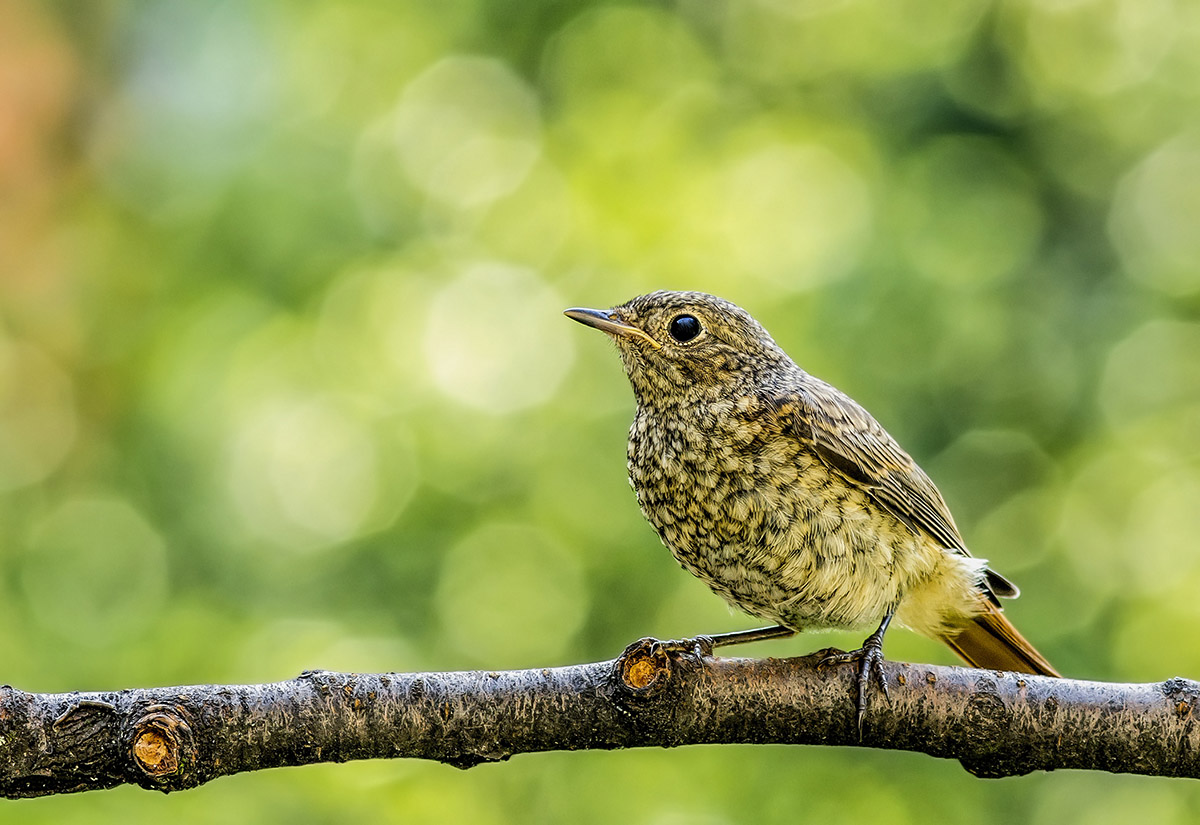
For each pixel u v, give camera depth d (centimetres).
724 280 1355
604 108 1549
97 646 1106
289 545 1238
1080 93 1634
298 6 1587
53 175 1457
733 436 696
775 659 579
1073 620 1341
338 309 1365
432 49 1623
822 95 1652
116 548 1232
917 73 1622
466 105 1584
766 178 1475
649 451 724
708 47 1730
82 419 1374
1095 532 1381
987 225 1495
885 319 1359
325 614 1204
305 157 1448
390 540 1245
